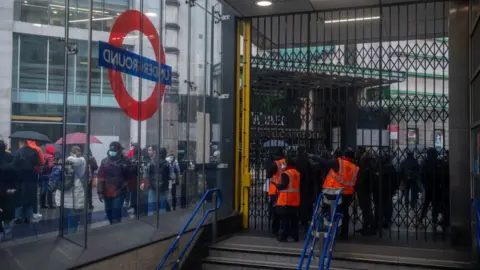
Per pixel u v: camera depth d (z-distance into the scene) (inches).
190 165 344.5
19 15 230.7
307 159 351.9
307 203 352.8
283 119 377.1
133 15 286.4
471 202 289.4
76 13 247.0
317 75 373.4
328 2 343.6
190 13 340.5
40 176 221.3
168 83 322.7
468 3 314.0
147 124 299.0
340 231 333.4
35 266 198.4
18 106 224.4
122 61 276.1
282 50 435.2
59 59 240.1
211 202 363.3
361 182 346.9
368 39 446.0
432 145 354.6
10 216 205.8
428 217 394.0
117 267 234.7
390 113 355.3
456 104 316.5
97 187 255.9
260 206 390.0
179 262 286.2
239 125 381.4
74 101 244.7
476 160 284.2
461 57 315.9
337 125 365.1
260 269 291.1
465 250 297.7
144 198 294.8
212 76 370.3
